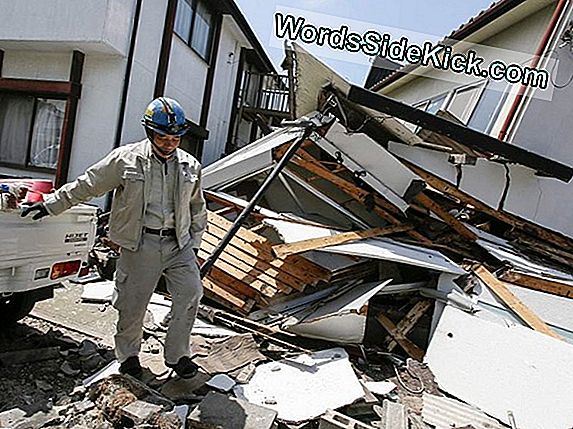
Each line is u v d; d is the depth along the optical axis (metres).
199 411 2.41
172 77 9.05
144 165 2.53
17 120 8.00
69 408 2.45
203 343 3.51
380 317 4.18
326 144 5.05
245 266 4.31
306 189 5.64
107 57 7.49
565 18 6.36
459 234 5.28
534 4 7.18
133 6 7.49
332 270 4.27
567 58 6.40
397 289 4.22
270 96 14.91
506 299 3.90
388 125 5.25
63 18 7.09
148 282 2.65
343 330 3.72
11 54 7.92
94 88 7.55
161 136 2.46
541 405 2.93
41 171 7.79
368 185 5.20
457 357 3.52
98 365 2.98
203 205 2.88
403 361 3.79
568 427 2.75
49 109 7.80
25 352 2.92
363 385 3.14
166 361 2.78
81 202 2.63
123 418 2.27
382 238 4.88
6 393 2.54
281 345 3.68
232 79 12.39
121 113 7.54
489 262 4.93
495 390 3.18
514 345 3.27
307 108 6.15
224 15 10.90
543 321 3.83
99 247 5.18
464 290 4.15
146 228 2.60
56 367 2.92
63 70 7.64
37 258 2.78
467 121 7.75
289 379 3.06
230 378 2.97
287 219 4.98
